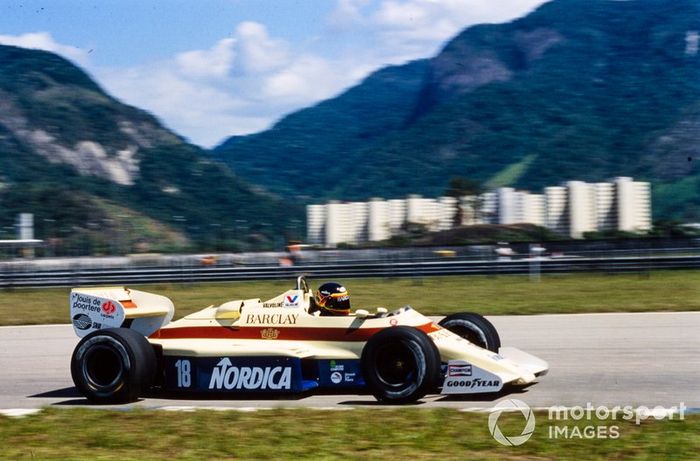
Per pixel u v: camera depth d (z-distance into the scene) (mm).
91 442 6434
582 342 11641
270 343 8477
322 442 6207
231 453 5977
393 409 7336
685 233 43750
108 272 26219
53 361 11320
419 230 48219
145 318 9180
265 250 41281
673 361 9750
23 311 19047
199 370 8305
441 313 16344
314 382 8281
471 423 6699
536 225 47062
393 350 7699
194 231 87312
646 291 19391
